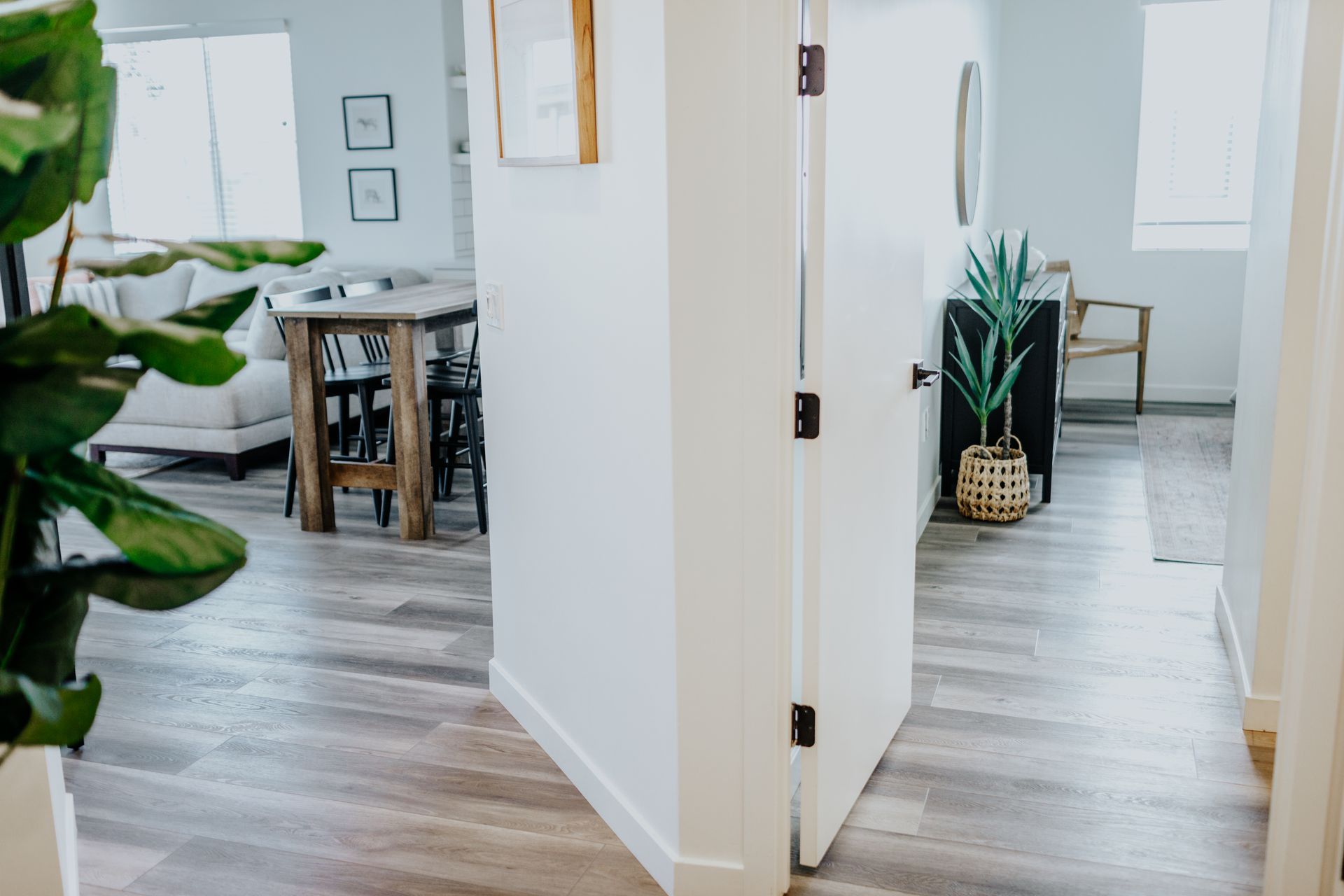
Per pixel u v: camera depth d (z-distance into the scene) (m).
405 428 4.23
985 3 5.39
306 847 2.26
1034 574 3.81
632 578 2.13
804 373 2.00
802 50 1.79
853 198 1.99
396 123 6.63
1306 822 1.88
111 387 0.81
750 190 1.77
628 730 2.22
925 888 2.08
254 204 7.17
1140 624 3.36
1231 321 6.50
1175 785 2.43
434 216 6.69
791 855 2.21
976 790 2.42
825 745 2.11
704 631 1.97
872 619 2.36
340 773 2.55
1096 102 6.42
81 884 2.14
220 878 2.16
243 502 4.91
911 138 2.41
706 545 1.93
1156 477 5.05
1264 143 2.97
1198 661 3.08
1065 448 5.62
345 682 3.04
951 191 4.57
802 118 2.11
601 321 2.12
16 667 0.88
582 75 2.01
